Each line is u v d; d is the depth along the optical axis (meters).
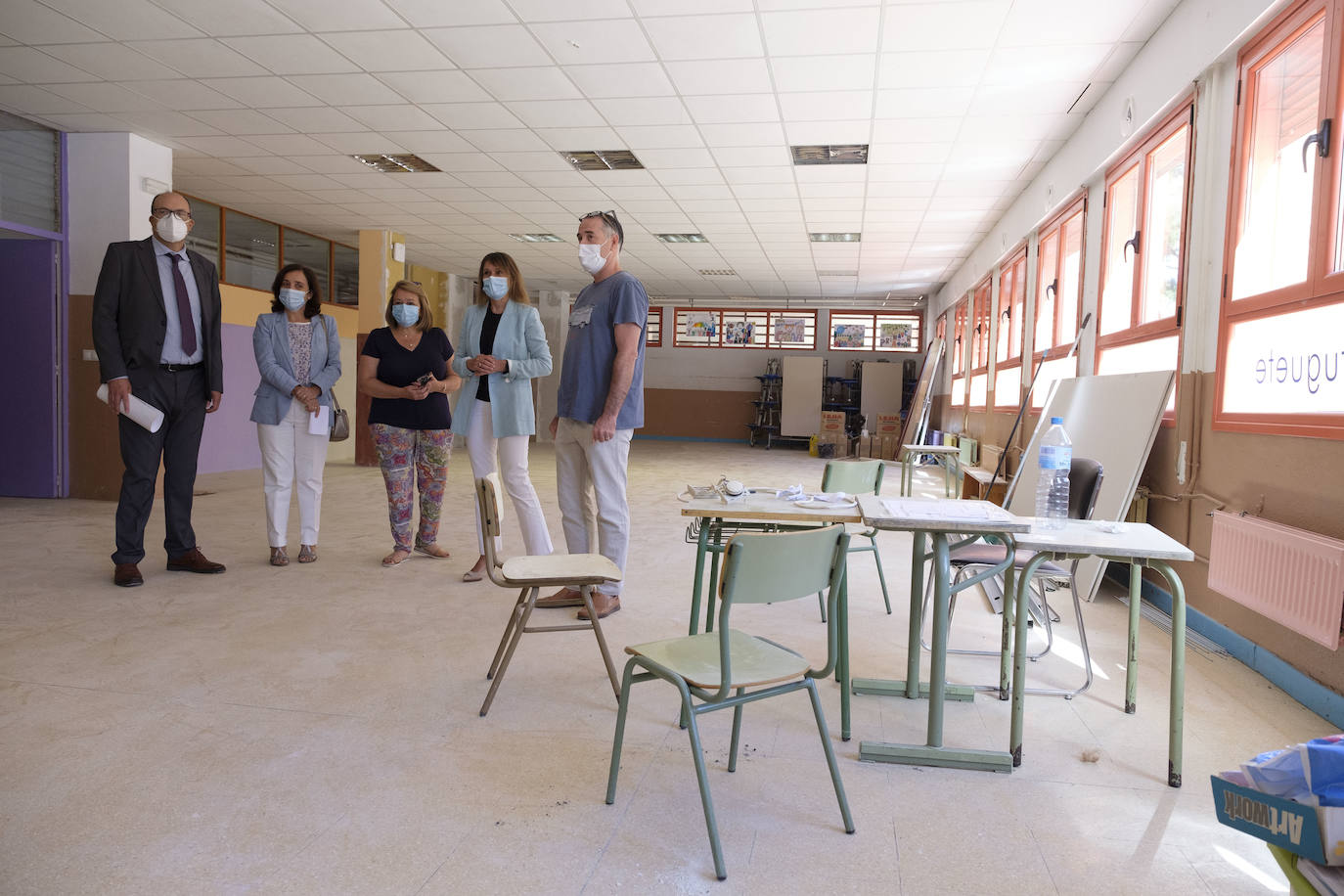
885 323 19.34
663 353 20.39
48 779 2.23
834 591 2.07
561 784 2.25
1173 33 4.70
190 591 4.23
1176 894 1.81
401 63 5.70
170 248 4.30
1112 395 5.06
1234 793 1.52
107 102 6.57
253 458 10.77
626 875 1.83
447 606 4.02
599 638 2.88
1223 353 4.00
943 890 1.80
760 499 3.20
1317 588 2.82
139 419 4.15
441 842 1.95
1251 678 3.33
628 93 6.17
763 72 5.71
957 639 3.78
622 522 3.86
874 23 4.93
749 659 2.05
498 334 4.29
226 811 2.08
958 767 2.42
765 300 19.30
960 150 7.31
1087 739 2.66
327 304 12.36
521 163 8.16
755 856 1.92
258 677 3.03
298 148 7.79
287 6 4.89
